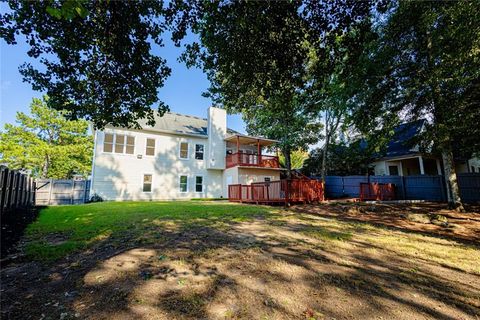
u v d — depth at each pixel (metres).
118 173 15.41
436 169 18.86
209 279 2.97
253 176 18.86
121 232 5.19
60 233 5.20
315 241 4.77
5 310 2.19
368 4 4.11
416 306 2.47
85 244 4.28
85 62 4.70
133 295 2.53
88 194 15.66
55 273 3.06
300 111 17.06
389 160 17.42
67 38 4.11
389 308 2.41
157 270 3.20
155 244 4.34
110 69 4.98
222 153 19.62
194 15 4.39
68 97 4.98
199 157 19.00
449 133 7.89
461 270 3.47
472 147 8.61
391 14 7.93
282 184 11.35
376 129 9.91
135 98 5.50
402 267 3.54
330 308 2.38
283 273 3.19
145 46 4.75
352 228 6.14
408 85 8.41
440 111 7.89
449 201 9.02
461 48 6.21
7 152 21.14
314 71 5.29
